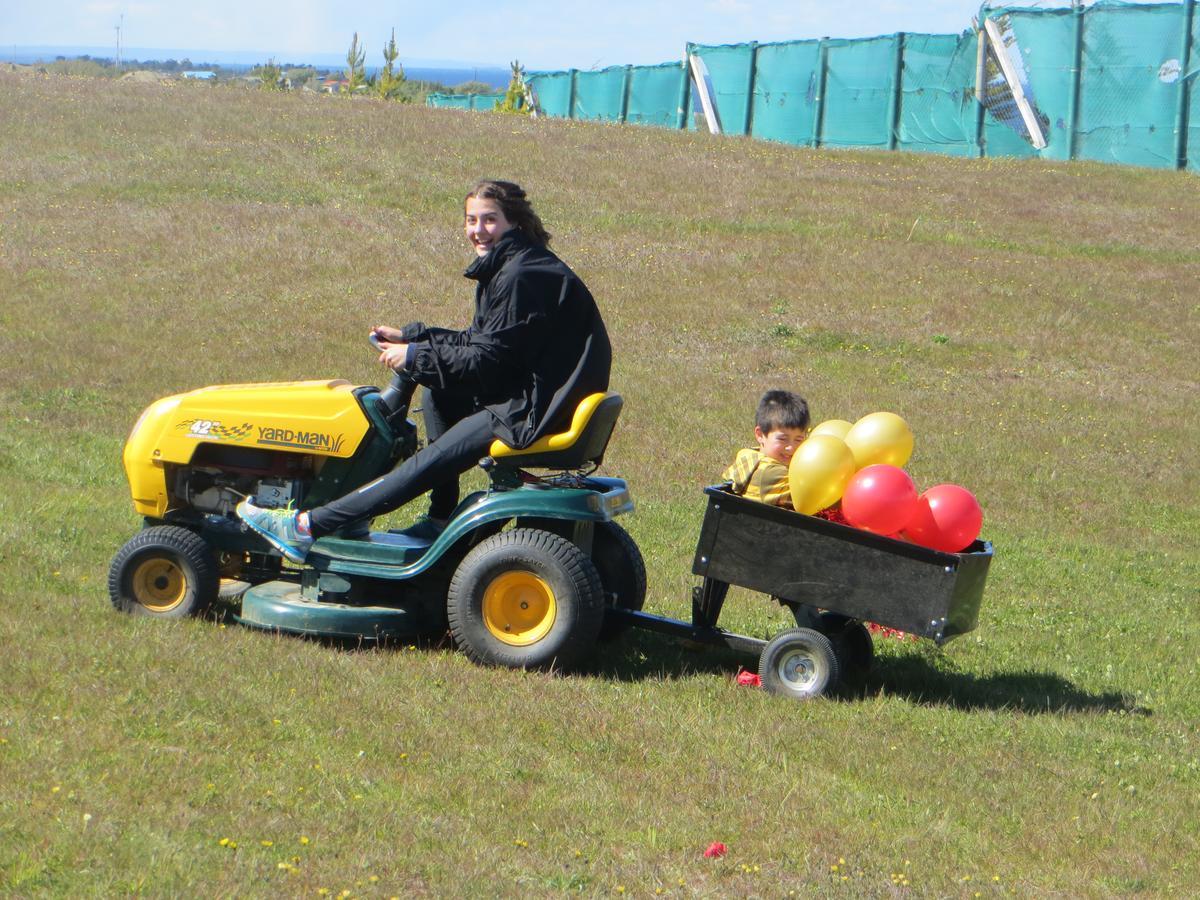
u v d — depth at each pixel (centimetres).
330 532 1131
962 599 1073
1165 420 2495
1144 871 822
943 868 800
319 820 779
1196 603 1586
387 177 4000
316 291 2973
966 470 2156
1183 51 4734
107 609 1171
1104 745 1048
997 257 3606
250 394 1173
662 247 3534
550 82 6969
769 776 919
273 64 6894
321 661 1073
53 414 2098
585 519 1107
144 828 737
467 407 1171
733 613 1346
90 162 3938
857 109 5428
